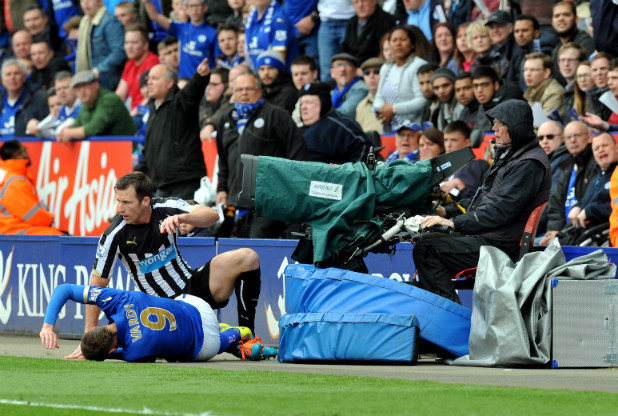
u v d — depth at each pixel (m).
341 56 42.88
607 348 22.66
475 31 39.91
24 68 53.97
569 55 36.66
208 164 42.25
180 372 21.22
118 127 46.06
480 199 25.27
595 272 22.98
